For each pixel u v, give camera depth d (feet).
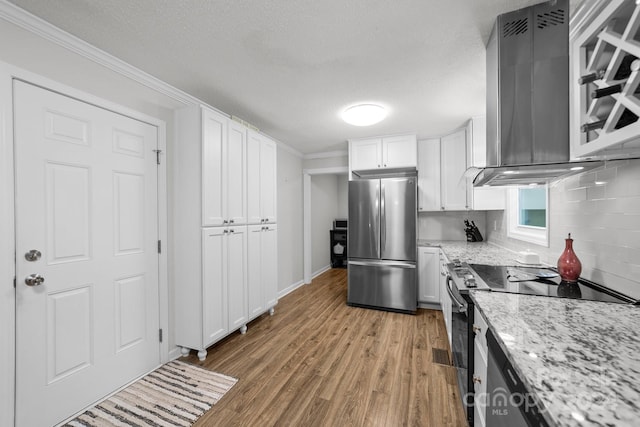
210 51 5.57
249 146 8.96
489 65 5.08
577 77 3.48
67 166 5.23
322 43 5.31
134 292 6.45
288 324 9.55
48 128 4.95
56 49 5.03
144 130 6.73
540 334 2.74
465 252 8.33
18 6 4.34
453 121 9.82
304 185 15.26
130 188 6.40
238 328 8.66
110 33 5.00
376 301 11.00
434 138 11.60
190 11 4.45
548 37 4.31
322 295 13.10
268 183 10.02
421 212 12.72
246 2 4.26
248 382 6.23
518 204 8.40
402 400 5.60
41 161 4.86
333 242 20.25
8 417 4.40
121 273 6.17
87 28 4.87
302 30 4.93
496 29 4.61
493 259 7.03
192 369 6.79
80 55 5.35
